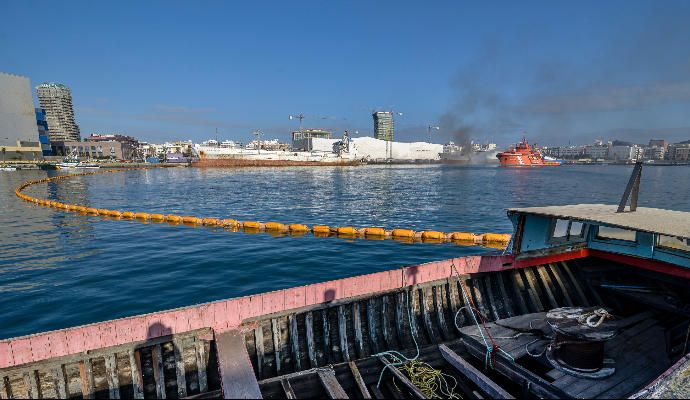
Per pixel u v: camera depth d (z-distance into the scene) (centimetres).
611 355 834
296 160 15325
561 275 1228
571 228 1218
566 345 792
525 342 912
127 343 735
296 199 5162
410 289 1024
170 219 3397
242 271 1903
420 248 2436
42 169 12119
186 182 8106
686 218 1018
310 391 770
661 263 1033
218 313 807
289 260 2120
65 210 3959
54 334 679
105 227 3108
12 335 1228
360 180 8994
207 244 2508
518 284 1171
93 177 9456
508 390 804
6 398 655
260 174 11069
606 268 1210
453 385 819
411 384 768
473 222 3416
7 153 13112
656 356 822
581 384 731
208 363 806
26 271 1881
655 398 571
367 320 976
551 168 17312
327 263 2069
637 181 1096
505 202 4934
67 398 701
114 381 726
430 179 9469
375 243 2580
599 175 12000
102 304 1472
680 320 955
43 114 15538
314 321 923
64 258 2128
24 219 3450
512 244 1170
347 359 903
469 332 980
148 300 1513
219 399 752
